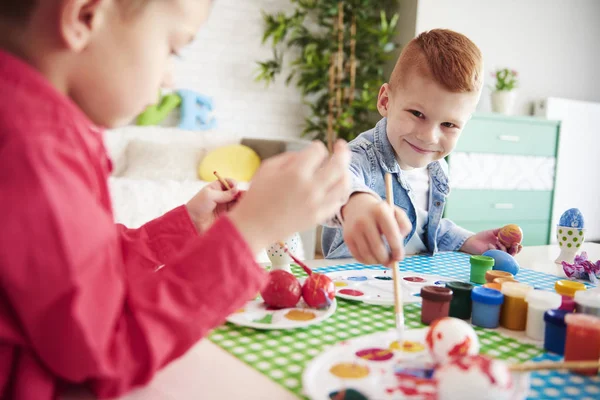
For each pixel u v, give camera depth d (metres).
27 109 0.37
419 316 0.66
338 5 3.46
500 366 0.40
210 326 0.42
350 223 0.61
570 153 4.01
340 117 3.42
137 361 0.39
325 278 0.68
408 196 1.28
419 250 1.31
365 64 3.56
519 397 0.41
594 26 4.35
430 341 0.49
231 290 0.42
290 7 3.73
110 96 0.43
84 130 0.41
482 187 3.24
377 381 0.44
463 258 1.10
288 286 0.66
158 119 3.27
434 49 1.06
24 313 0.35
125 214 2.45
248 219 0.43
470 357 0.41
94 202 0.38
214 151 3.06
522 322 0.64
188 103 3.36
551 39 4.12
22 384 0.37
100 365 0.36
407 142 1.12
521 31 3.96
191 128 3.37
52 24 0.39
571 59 4.27
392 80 1.18
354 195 0.67
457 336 0.48
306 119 3.67
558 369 0.46
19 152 0.34
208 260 0.42
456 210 3.14
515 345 0.58
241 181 2.95
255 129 3.72
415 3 3.49
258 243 0.43
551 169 3.57
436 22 3.57
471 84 1.03
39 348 0.36
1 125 0.35
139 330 0.40
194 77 3.48
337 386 0.44
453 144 1.12
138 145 3.01
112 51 0.41
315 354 0.52
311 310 0.66
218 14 3.50
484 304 0.65
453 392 0.39
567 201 4.05
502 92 3.50
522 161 3.41
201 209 0.71
